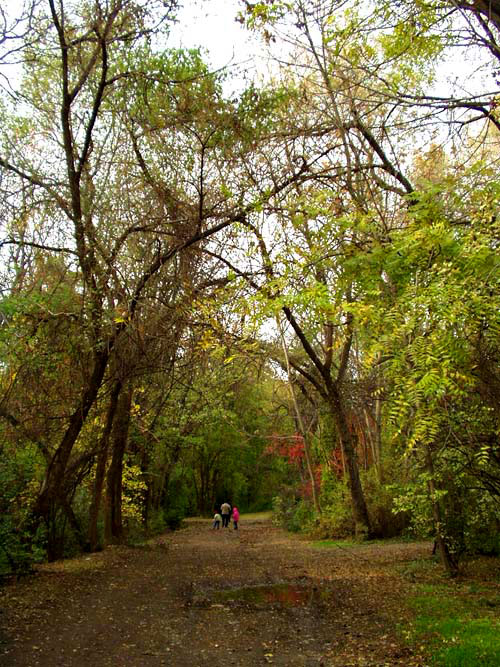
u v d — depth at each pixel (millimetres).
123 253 14617
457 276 5656
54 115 14602
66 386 14023
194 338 14195
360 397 21125
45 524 14602
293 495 35312
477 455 8031
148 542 23703
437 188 7375
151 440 26078
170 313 14117
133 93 12969
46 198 13844
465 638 6742
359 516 21234
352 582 11664
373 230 7980
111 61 13531
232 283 8086
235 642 7414
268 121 12766
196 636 7711
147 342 14281
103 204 14648
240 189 12977
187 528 36375
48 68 14195
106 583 11680
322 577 12523
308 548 19562
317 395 27578
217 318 9383
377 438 22781
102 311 13148
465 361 5664
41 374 13195
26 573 11992
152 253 14523
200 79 12461
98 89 13086
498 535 11430
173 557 17016
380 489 21656
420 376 5285
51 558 15359
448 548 11492
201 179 12969
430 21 7957
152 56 12453
